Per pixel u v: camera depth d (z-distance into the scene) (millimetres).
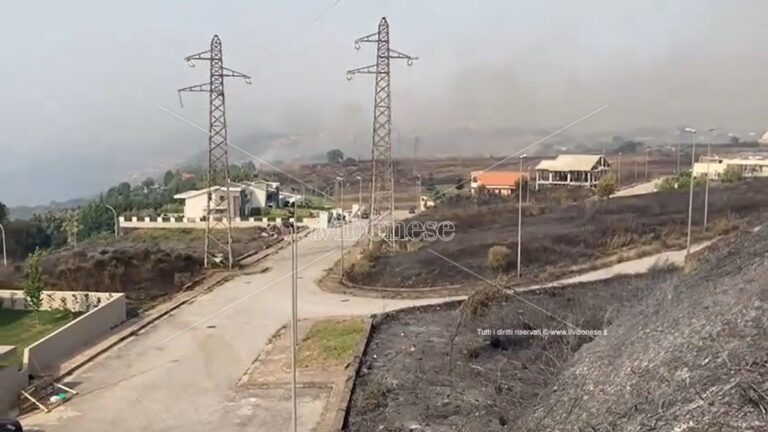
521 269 28703
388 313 23719
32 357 18250
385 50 35750
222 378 18266
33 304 24250
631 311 16656
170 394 17125
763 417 8141
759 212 36000
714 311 11602
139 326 23562
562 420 11328
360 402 15492
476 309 20719
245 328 23281
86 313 23312
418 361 18000
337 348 20031
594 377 12375
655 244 31156
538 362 16500
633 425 9516
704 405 8898
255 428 14859
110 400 16766
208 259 35469
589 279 25906
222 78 35500
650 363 11148
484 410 13945
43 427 15180
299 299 27594
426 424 13727
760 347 9719
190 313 25547
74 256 32875
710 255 20391
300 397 16625
